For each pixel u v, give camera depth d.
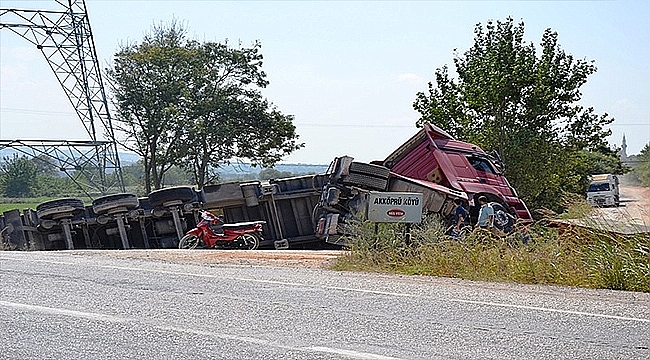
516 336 8.20
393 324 8.81
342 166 20.33
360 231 16.19
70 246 24.02
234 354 7.36
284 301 10.41
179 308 9.83
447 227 19.20
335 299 10.61
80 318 9.12
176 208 23.83
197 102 52.47
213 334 8.23
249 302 10.31
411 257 15.10
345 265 15.20
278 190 24.39
